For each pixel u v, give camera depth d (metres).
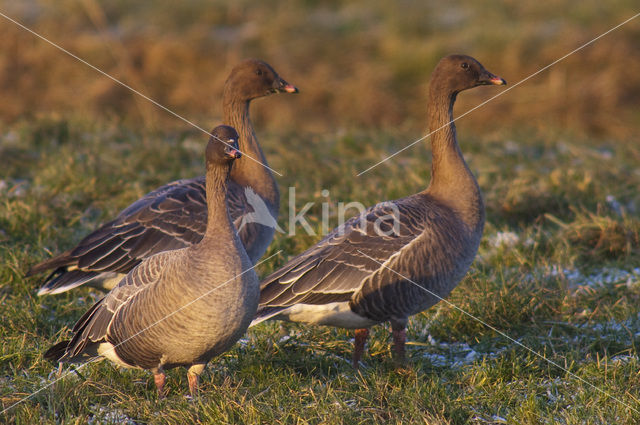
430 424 7.23
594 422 7.28
